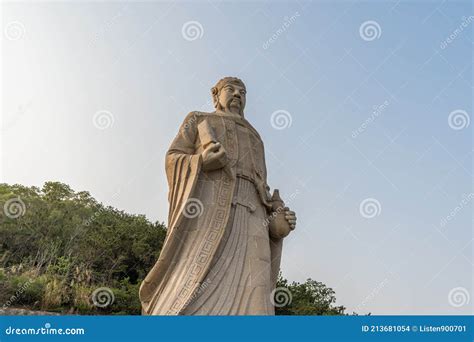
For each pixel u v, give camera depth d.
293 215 15.59
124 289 32.53
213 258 13.62
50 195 45.56
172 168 14.99
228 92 17.06
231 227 14.31
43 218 38.59
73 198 45.88
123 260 37.59
